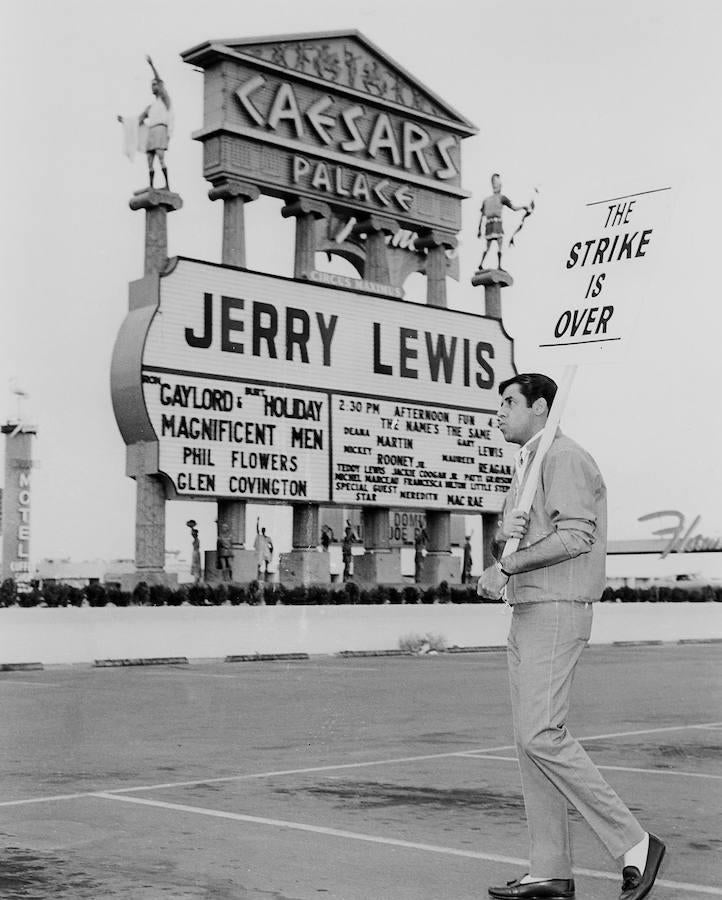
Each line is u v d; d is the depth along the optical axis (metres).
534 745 4.69
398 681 16.95
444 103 30.69
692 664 22.03
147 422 23.52
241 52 26.36
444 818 6.66
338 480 26.75
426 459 28.62
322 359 26.61
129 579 24.08
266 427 25.41
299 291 26.28
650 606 32.38
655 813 6.84
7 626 19.56
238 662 21.88
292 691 15.15
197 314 24.44
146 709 12.82
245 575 25.17
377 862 5.56
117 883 5.18
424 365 28.77
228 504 25.08
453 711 12.73
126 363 23.73
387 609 25.16
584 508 4.68
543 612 4.74
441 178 30.81
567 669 4.73
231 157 26.41
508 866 5.48
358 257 31.11
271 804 7.10
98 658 20.58
